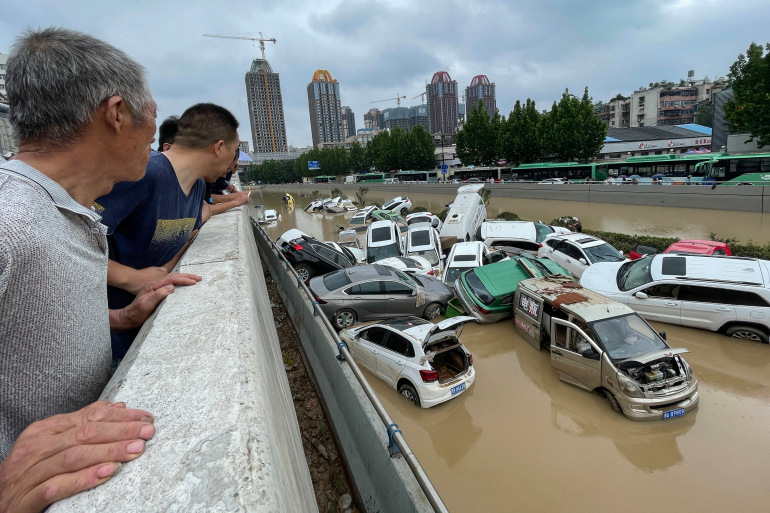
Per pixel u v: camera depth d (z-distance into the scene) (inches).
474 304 424.5
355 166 3806.6
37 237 38.0
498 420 282.0
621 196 1306.6
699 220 1005.8
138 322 77.0
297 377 263.6
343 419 190.2
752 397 285.6
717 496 214.4
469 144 2316.7
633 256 530.9
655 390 265.1
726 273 361.1
